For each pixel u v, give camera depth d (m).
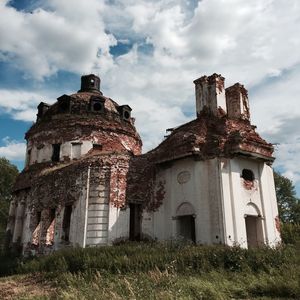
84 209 18.95
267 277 10.30
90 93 29.28
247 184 18.80
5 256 24.78
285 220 46.53
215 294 9.16
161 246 16.12
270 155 19.69
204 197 17.98
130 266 13.29
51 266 15.40
